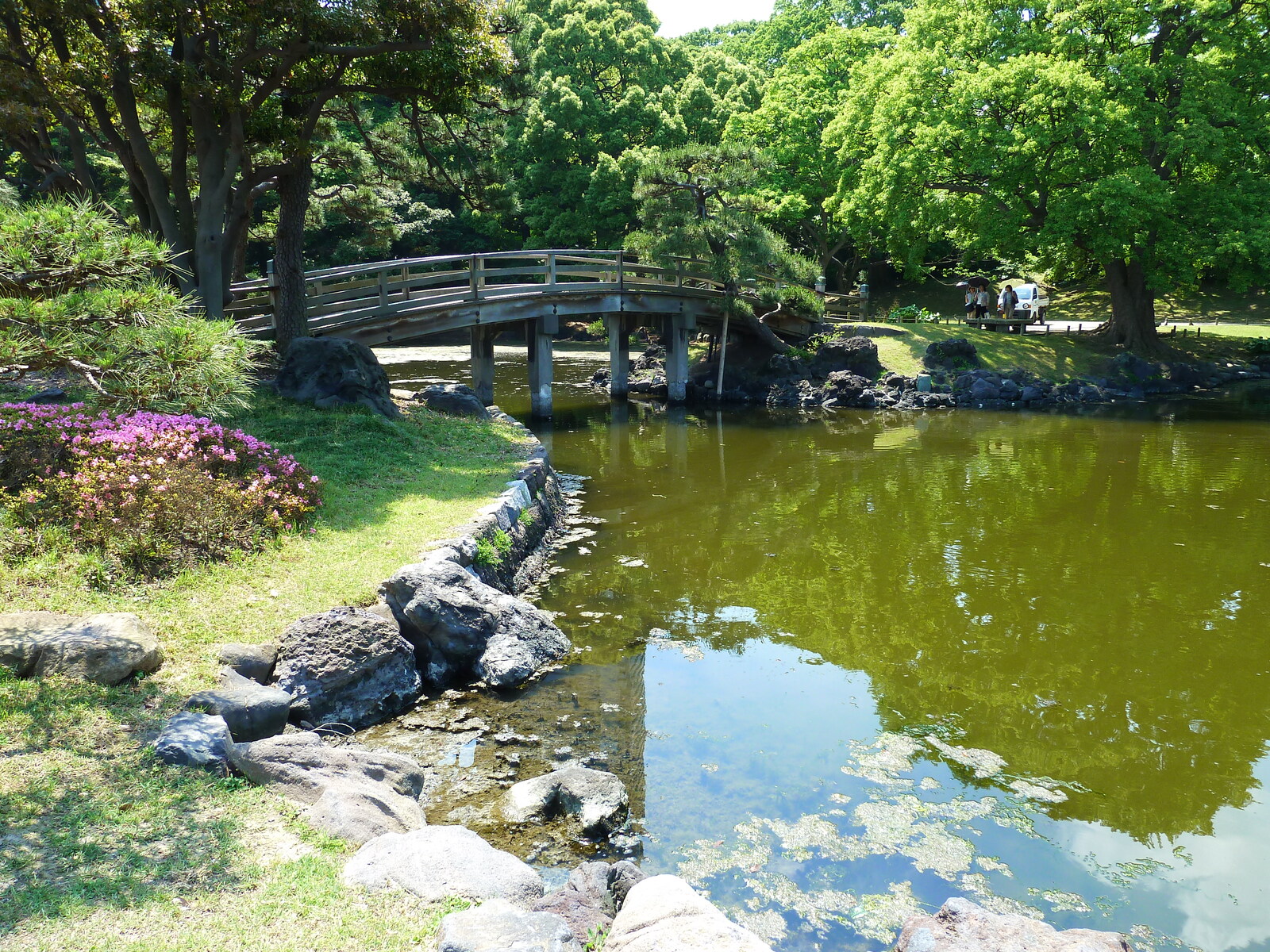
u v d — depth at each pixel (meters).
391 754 5.54
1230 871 5.18
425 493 10.50
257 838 4.18
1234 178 25.33
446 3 13.40
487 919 3.52
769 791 5.91
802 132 36.09
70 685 5.34
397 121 19.48
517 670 7.36
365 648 6.64
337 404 13.30
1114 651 8.38
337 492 10.13
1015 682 7.72
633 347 39.84
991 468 16.80
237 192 14.77
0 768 4.48
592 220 38.28
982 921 3.84
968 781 6.13
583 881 4.28
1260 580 10.31
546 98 38.22
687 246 23.28
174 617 6.52
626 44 39.94
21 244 4.95
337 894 3.78
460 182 18.89
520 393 26.06
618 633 8.72
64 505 7.37
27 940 3.28
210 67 13.23
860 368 25.78
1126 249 24.88
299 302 15.09
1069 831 5.55
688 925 3.53
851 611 9.43
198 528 7.68
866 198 29.34
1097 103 23.75
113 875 3.74
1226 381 27.56
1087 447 18.70
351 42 13.50
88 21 12.48
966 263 40.00
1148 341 28.41
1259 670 7.95
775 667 8.00
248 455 9.22
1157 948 4.53
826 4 44.88
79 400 11.05
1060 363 26.67
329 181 24.19
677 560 11.15
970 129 25.48
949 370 25.75
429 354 37.06
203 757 4.77
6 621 5.75
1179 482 15.36
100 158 26.61
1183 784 6.13
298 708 6.16
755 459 17.72
